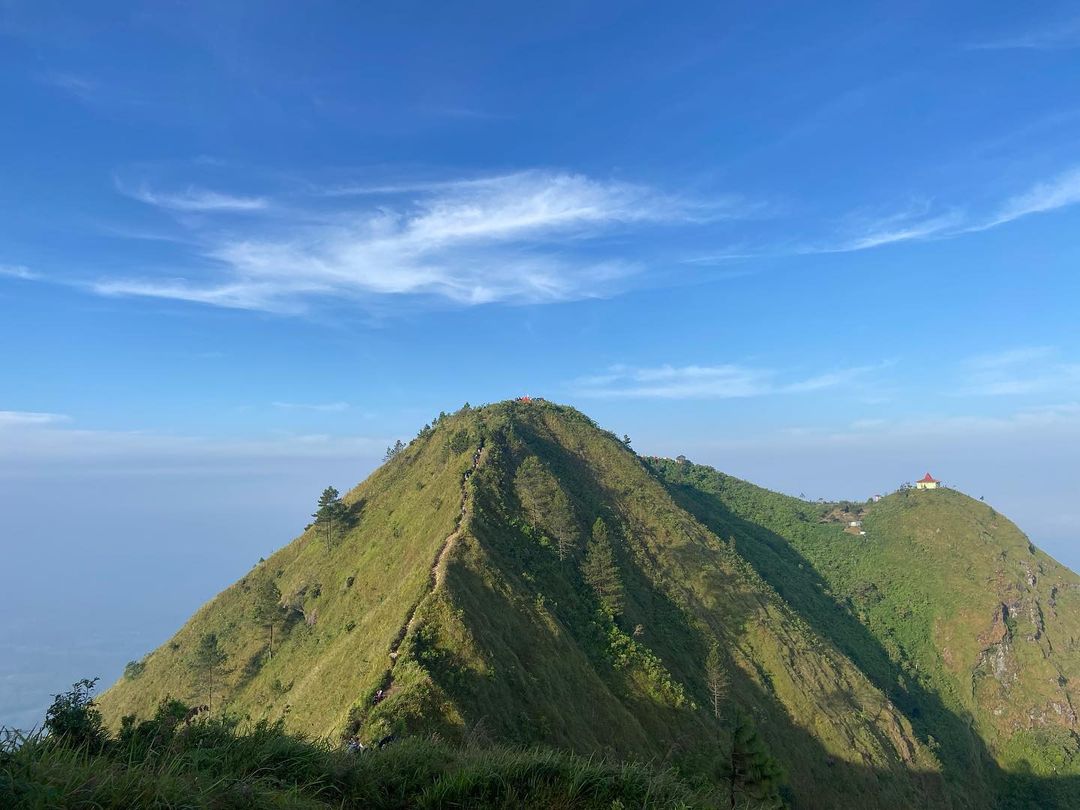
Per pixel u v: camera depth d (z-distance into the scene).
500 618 53.16
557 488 88.31
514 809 9.50
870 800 66.88
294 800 8.34
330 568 87.12
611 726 48.81
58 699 9.20
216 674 76.00
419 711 35.72
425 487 90.19
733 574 95.25
